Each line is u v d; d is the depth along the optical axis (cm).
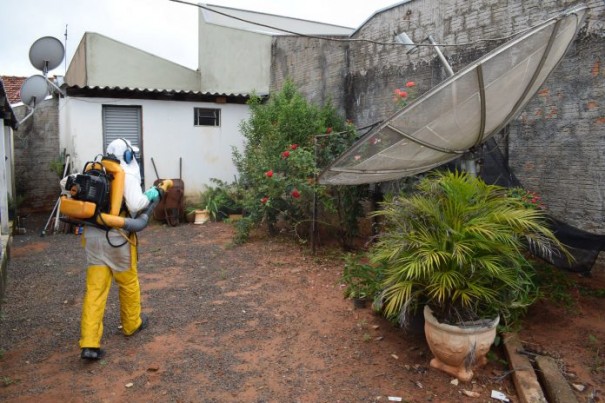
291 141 858
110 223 396
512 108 432
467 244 351
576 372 377
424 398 344
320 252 746
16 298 563
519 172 633
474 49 682
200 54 1417
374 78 862
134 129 1074
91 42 1320
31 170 1151
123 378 374
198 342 438
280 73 1108
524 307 421
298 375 378
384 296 395
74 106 1006
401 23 802
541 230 376
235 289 587
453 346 355
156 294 568
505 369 386
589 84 554
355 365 393
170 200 1007
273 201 805
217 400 344
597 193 557
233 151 1097
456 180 375
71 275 653
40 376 378
